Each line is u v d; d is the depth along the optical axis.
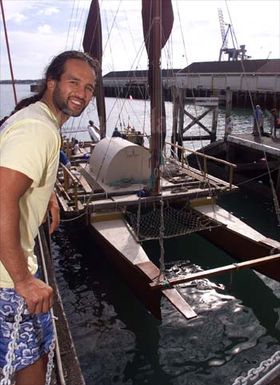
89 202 9.30
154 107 9.26
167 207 10.01
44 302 1.69
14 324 1.80
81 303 7.76
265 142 14.73
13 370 1.99
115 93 64.75
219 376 5.73
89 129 19.06
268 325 6.90
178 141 19.11
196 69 58.16
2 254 1.56
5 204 1.50
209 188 10.34
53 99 1.88
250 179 14.93
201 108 46.78
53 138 1.66
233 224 9.13
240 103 47.50
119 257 7.84
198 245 10.05
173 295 6.30
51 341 2.18
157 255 9.54
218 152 16.75
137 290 7.32
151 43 8.95
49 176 1.77
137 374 5.81
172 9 9.20
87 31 15.34
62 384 2.94
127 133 15.17
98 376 5.80
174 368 5.93
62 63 1.84
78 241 10.55
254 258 8.29
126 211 9.80
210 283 8.30
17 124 1.63
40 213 1.90
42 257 4.92
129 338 6.65
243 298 7.74
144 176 10.60
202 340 6.53
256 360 6.05
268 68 47.47
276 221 12.49
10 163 1.51
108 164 10.34
